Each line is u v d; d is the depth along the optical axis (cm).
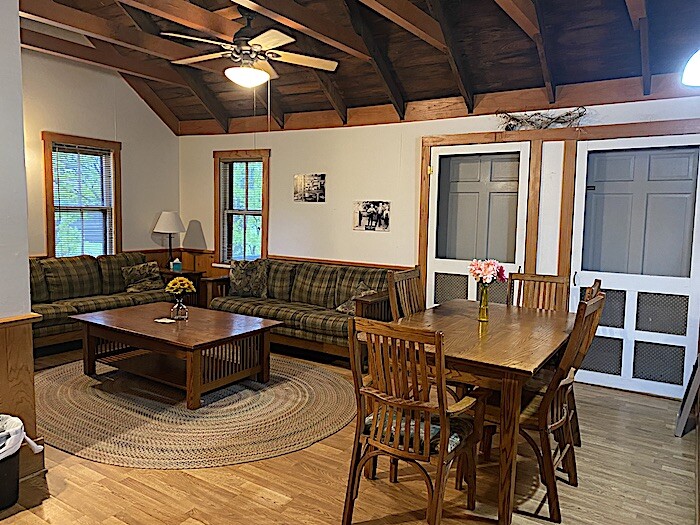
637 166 435
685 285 418
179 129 718
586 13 394
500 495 241
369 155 570
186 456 309
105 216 642
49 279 537
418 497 271
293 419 367
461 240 523
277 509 257
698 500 250
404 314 359
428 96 528
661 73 421
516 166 489
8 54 259
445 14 426
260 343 435
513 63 458
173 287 430
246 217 682
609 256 452
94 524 242
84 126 604
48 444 321
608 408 405
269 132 643
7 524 240
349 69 529
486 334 288
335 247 604
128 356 464
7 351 268
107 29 443
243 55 371
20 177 267
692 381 349
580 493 278
